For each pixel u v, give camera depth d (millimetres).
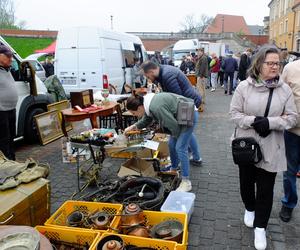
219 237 3027
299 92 2814
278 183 4188
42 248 1935
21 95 5910
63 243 2518
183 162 3830
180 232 2551
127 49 10266
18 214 2453
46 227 2535
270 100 2562
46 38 37594
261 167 2660
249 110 2641
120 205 2898
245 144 2621
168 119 3473
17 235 2000
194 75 9523
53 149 6012
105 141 3902
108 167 4746
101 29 8852
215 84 14930
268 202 2746
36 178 2805
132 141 4066
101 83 8812
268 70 2529
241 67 12008
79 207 2996
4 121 4441
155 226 2676
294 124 2594
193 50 25953
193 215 3418
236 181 4301
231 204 3656
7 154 4562
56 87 8094
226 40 50375
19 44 36094
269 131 2586
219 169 4734
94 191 3703
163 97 3508
